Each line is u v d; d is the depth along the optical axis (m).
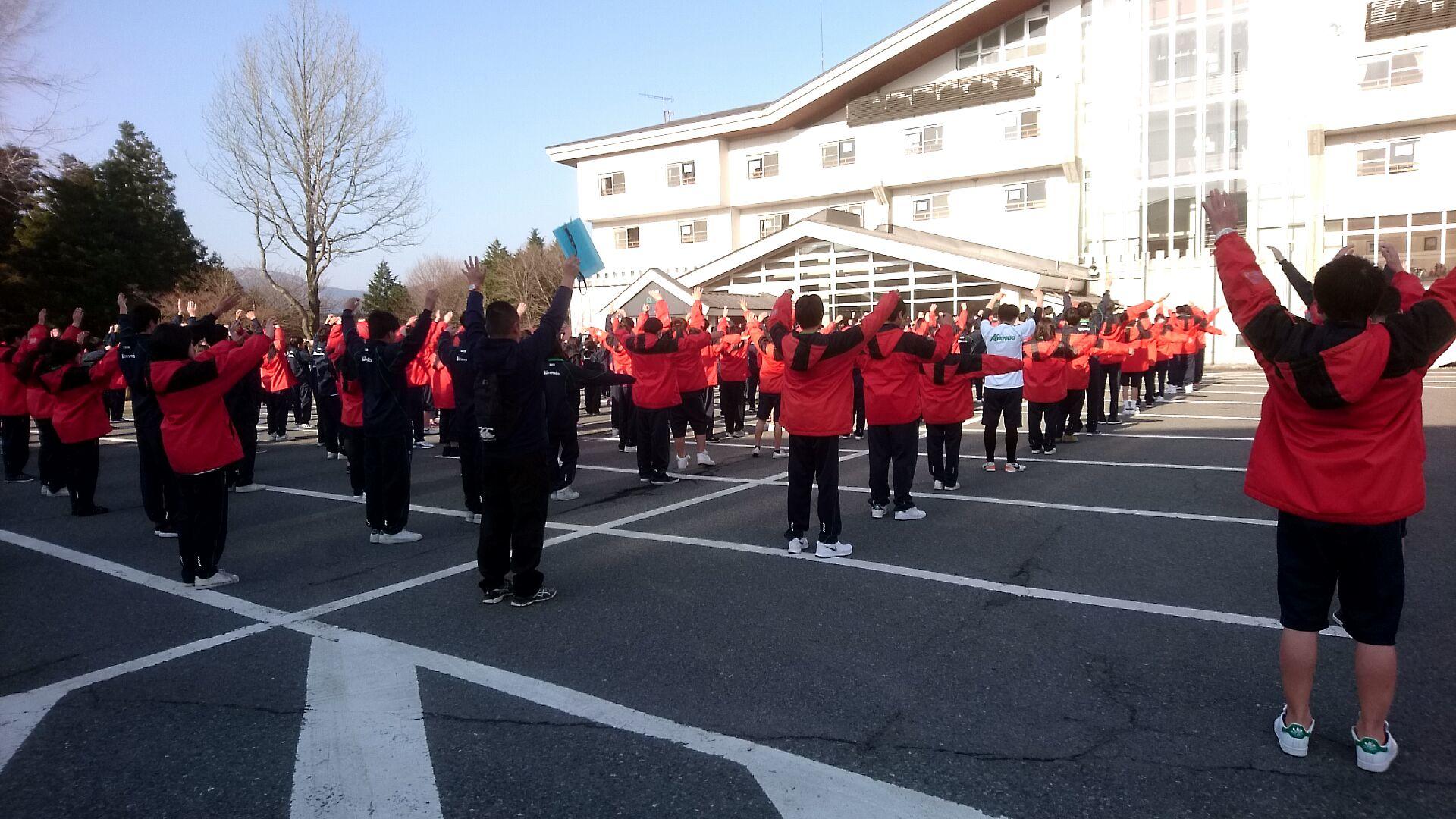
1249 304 3.17
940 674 4.07
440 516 8.13
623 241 45.31
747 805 3.01
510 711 3.80
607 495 8.94
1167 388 19.70
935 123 37.31
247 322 13.54
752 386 18.06
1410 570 5.45
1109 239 34.31
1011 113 35.78
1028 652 4.30
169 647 4.71
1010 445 9.51
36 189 32.84
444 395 12.18
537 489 5.15
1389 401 2.98
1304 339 3.04
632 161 44.09
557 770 3.29
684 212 43.56
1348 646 4.30
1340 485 3.03
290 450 13.86
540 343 5.02
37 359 9.06
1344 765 3.20
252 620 5.12
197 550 5.77
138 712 3.90
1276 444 3.25
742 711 3.73
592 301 44.50
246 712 3.88
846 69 37.97
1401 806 2.93
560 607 5.19
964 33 36.41
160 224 39.38
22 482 10.83
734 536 6.89
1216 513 7.15
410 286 79.69
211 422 5.73
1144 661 4.15
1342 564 3.14
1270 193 31.52
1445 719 3.52
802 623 4.81
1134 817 2.89
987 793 3.05
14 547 7.18
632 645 4.53
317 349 12.52
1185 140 32.72
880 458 7.35
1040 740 3.42
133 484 10.54
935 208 38.22
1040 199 35.97
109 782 3.30
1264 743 3.36
